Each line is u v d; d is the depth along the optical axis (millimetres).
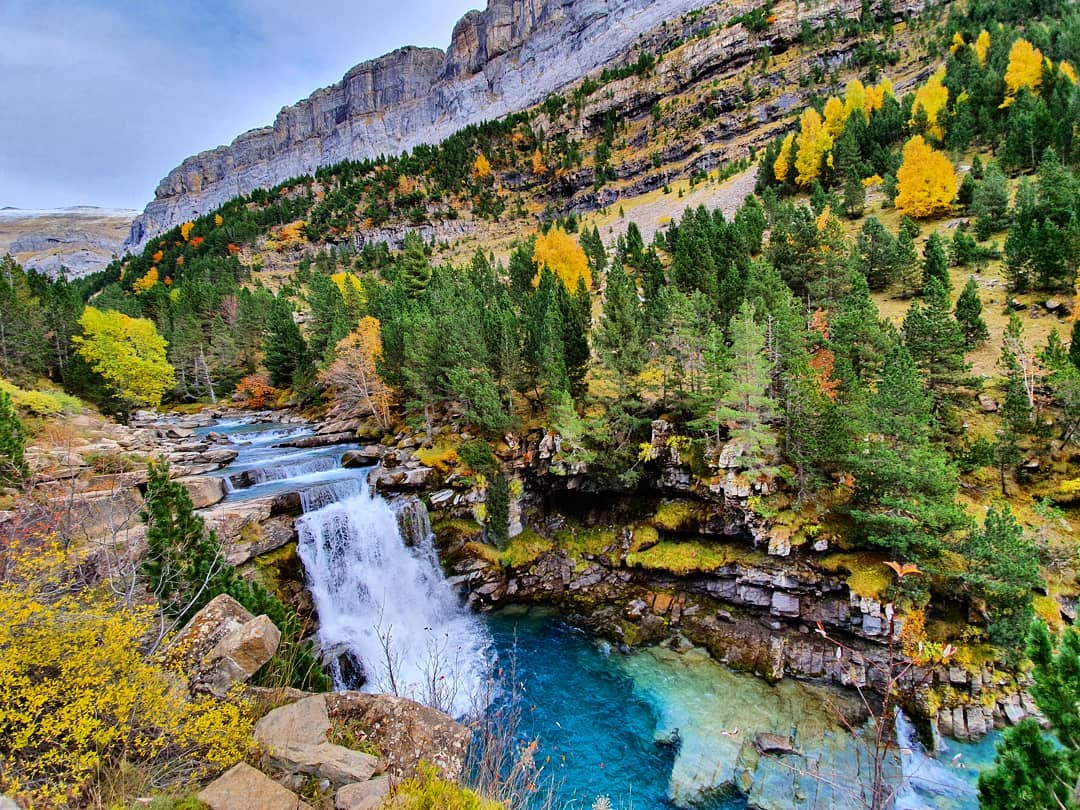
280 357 68438
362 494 35438
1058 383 30641
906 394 26953
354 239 154375
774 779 20312
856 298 41125
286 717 9938
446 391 43375
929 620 25406
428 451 39812
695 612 31078
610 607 32906
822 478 30219
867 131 86938
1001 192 56156
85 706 7590
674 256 62531
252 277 135750
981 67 87062
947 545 24391
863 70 125812
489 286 68938
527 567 36094
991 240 56562
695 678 26344
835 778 20203
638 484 37969
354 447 46219
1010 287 47594
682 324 39344
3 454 23047
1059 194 49375
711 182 117750
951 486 25125
